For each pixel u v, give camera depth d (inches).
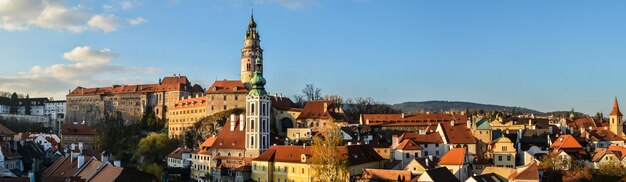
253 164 6550.2
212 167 7701.8
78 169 4303.6
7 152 5989.2
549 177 5767.7
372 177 5551.2
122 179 3622.0
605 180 5526.6
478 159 6786.4
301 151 6200.8
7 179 3646.7
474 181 4872.0
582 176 5644.7
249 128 7578.7
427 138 7342.5
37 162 6358.3
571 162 6028.5
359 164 6023.6
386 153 7204.7
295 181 6097.4
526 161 6702.8
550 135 7854.3
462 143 7268.7
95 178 3885.3
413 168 5895.7
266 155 6461.6
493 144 7372.1
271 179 6343.5
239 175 6658.5
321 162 5068.9
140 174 3818.9
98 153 7460.6
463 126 7544.3
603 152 6289.4
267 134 7642.7
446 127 7500.0
